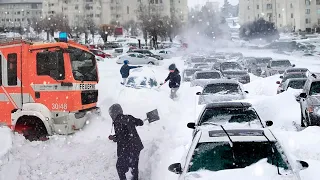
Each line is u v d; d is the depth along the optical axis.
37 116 11.15
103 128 11.57
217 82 15.79
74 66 11.49
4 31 92.12
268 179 5.39
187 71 27.78
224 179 5.43
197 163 6.02
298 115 14.38
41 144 10.08
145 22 75.81
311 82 13.54
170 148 10.20
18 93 11.42
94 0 112.94
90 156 9.59
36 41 11.99
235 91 15.37
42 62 11.36
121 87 18.59
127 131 7.98
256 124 8.61
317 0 102.38
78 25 92.44
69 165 9.12
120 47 73.31
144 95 15.61
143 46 77.00
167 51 61.94
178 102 17.91
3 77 11.52
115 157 9.45
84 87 11.73
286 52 67.75
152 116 11.28
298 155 9.25
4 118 11.51
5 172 7.77
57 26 81.88
